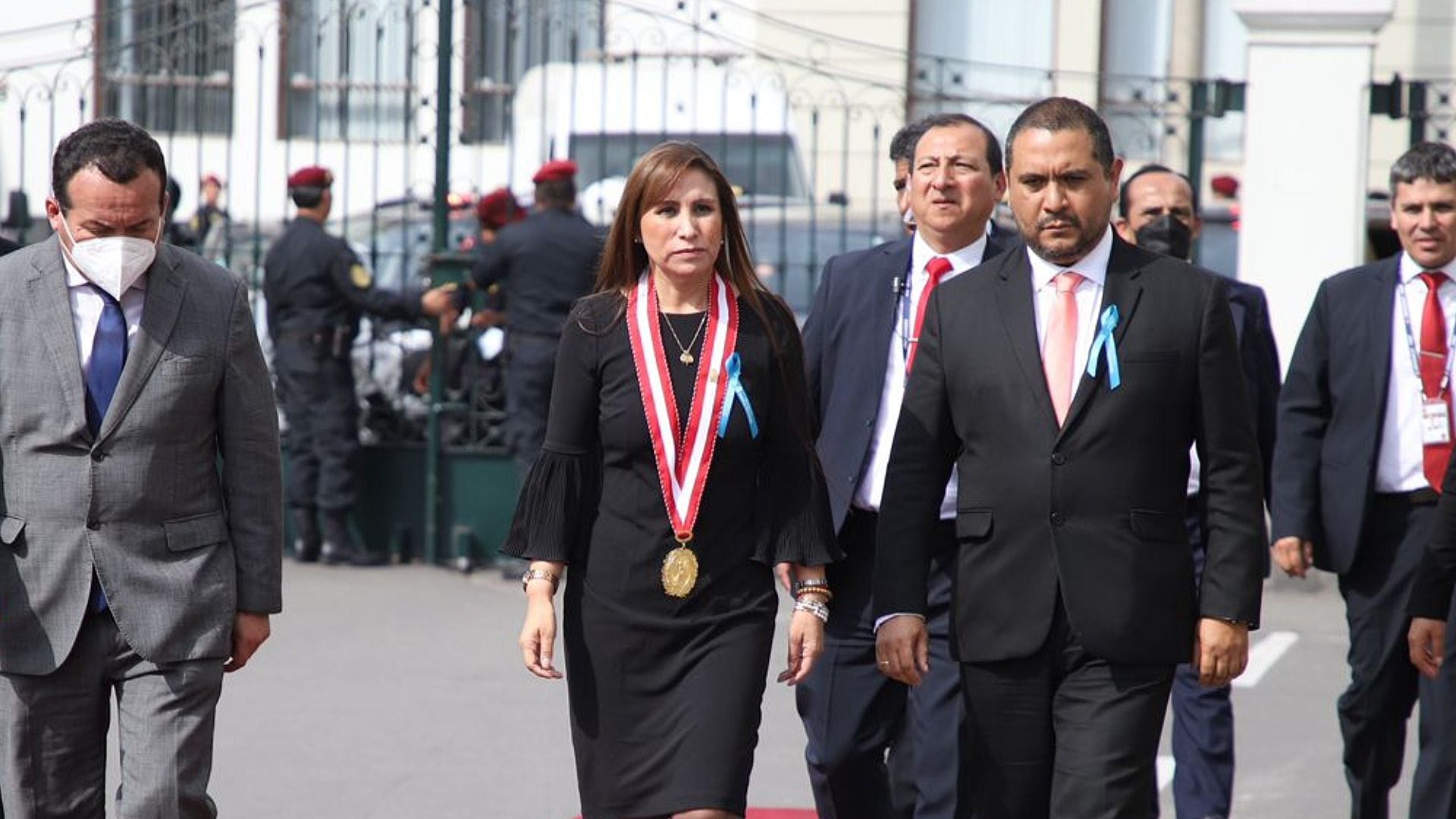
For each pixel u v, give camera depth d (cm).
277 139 3347
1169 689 854
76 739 891
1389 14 2042
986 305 870
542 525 891
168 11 2842
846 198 2139
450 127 2064
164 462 881
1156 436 846
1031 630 847
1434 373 1112
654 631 878
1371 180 3092
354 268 2019
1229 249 2362
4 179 3378
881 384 1035
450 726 1466
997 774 866
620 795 878
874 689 1031
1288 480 1149
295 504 2073
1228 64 3316
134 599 873
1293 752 1431
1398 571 1114
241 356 904
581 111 2625
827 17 3253
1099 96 2745
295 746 1402
